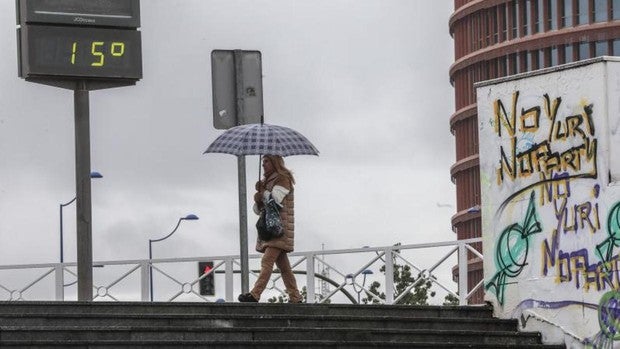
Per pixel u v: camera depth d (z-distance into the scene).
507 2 198.00
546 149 34.66
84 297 35.81
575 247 33.69
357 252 44.66
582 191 33.62
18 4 36.34
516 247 35.25
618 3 191.00
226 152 34.91
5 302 29.44
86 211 36.09
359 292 44.62
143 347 28.34
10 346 27.25
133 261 46.75
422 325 33.06
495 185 35.97
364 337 31.17
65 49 36.03
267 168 34.97
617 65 33.50
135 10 36.62
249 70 37.38
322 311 32.25
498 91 35.97
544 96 34.72
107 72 36.38
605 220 32.97
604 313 32.84
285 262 34.88
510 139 35.62
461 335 32.56
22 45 36.19
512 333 33.72
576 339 33.47
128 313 30.28
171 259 46.62
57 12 35.97
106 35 36.41
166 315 30.17
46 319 29.08
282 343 29.64
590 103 33.56
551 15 194.12
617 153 33.16
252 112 37.31
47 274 47.03
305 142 35.41
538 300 34.50
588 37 191.62
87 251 36.00
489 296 35.84
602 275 32.94
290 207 34.91
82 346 27.80
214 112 37.09
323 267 45.06
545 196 34.59
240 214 36.94
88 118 36.41
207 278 46.59
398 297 43.84
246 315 30.95
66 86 36.34
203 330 29.58
